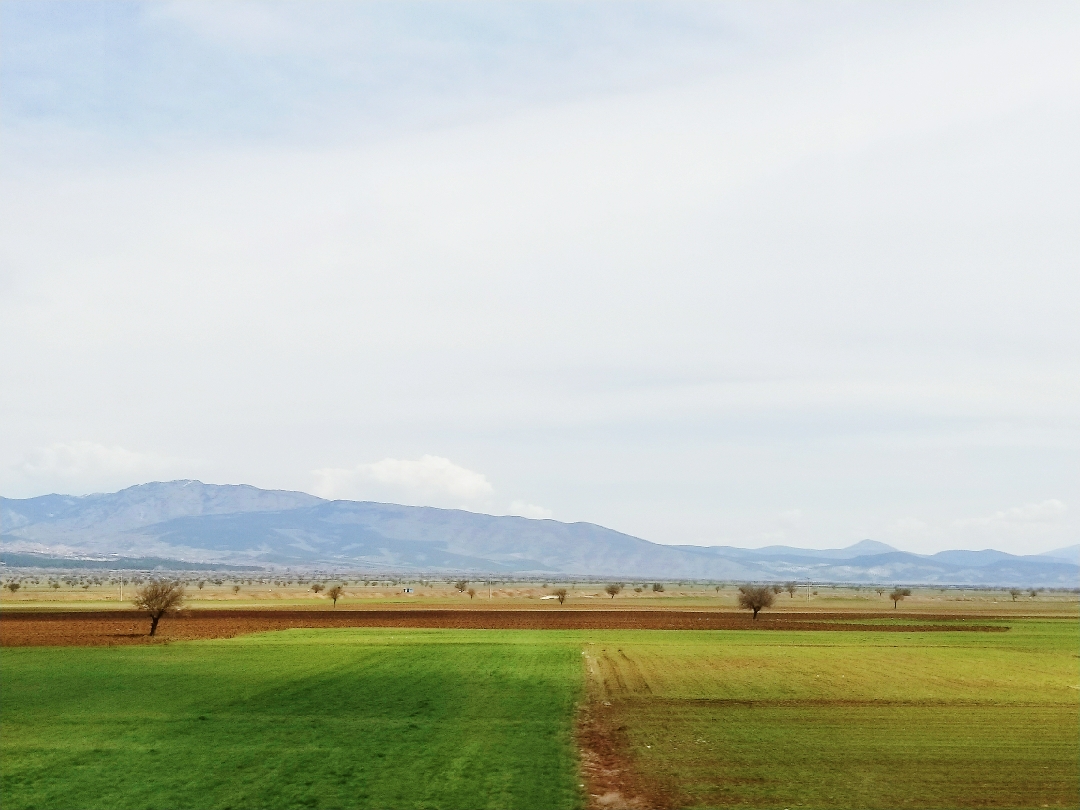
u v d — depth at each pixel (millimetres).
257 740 38938
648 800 30219
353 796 29984
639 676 62469
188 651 77375
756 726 43531
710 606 187875
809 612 160000
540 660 72125
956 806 30016
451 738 39625
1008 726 44031
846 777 33500
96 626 106875
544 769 34000
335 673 62219
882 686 58250
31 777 32469
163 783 31609
